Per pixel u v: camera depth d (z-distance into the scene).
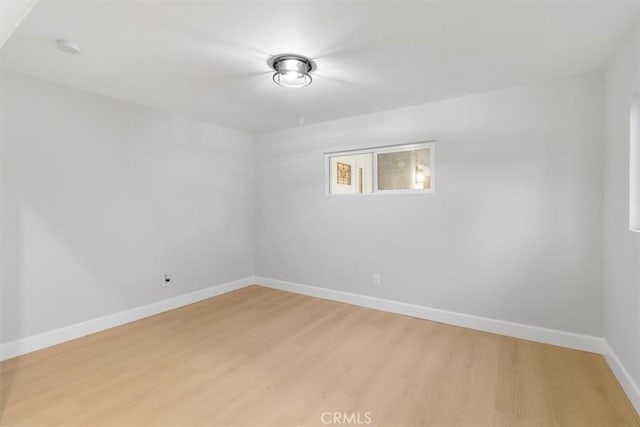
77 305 2.82
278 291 4.34
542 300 2.68
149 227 3.40
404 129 3.36
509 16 1.74
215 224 4.13
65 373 2.21
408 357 2.45
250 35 1.94
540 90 2.67
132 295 3.24
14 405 1.86
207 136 4.00
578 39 1.99
